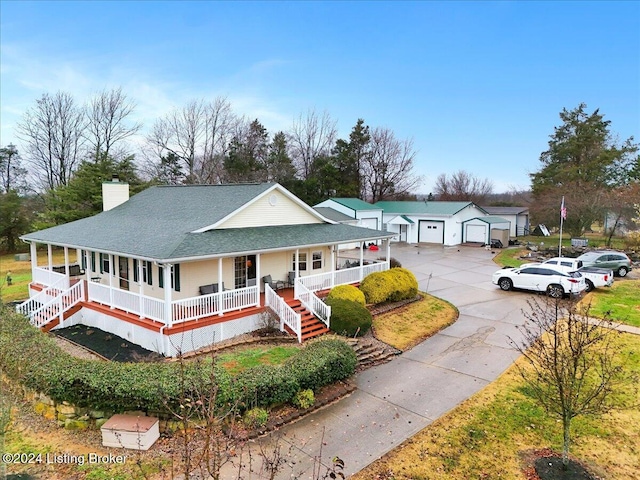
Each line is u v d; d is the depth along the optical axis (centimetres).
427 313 1819
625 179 4434
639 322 1612
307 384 1034
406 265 3014
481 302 2009
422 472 766
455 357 1354
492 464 789
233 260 1666
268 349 1316
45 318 1548
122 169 3641
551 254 3350
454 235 4138
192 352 1297
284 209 1922
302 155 5741
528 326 1630
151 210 1970
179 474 754
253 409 922
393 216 4422
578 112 4884
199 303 1350
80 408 905
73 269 2034
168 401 866
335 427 936
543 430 906
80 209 3334
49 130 4347
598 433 890
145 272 1639
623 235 3828
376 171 5981
